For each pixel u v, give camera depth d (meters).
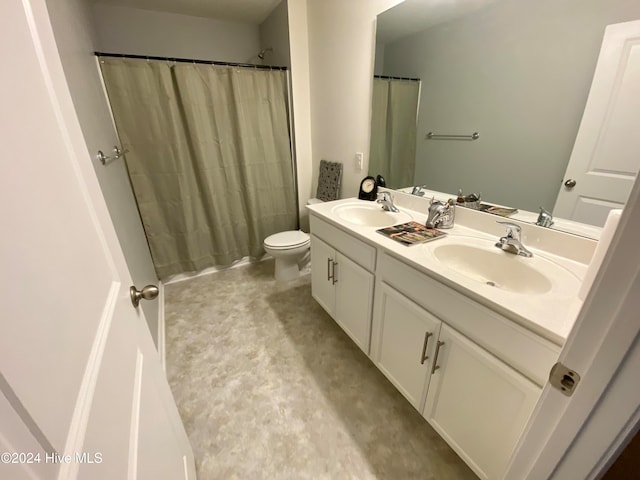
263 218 2.70
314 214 1.80
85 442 0.35
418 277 1.08
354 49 1.87
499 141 1.23
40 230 0.35
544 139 1.08
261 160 2.51
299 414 1.33
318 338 1.82
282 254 2.28
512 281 1.08
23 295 0.30
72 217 0.47
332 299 1.79
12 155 0.32
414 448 1.19
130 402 0.55
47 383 0.31
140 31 2.33
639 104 0.85
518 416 0.82
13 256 0.29
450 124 1.42
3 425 0.24
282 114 2.46
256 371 1.58
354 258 1.47
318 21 2.12
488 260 1.16
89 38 1.73
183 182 2.26
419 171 1.65
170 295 2.30
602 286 0.38
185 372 1.57
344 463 1.14
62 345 0.35
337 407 1.37
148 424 0.63
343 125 2.14
